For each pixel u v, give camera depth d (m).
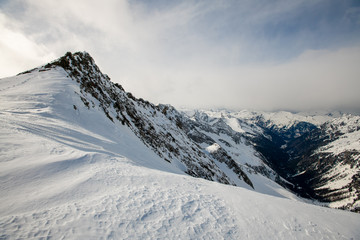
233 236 11.66
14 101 27.70
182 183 17.56
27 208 8.85
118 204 11.16
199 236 10.73
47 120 24.16
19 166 11.55
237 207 15.43
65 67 48.00
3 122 17.48
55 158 13.94
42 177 11.48
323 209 18.89
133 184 14.24
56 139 18.75
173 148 66.69
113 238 8.71
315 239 13.61
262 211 15.72
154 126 75.00
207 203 14.72
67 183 11.71
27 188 10.20
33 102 28.95
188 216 12.22
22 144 14.30
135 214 10.76
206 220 12.38
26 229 7.74
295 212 16.83
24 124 19.09
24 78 39.59
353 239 14.41
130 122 56.09
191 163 65.69
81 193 11.18
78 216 9.23
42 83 37.56
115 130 38.81
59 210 9.29
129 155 29.53
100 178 13.48
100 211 10.08
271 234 12.97
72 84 42.22
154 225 10.41
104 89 58.84
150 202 12.44
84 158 15.68
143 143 47.06
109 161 17.22
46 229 8.00
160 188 14.98
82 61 57.88
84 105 38.16
